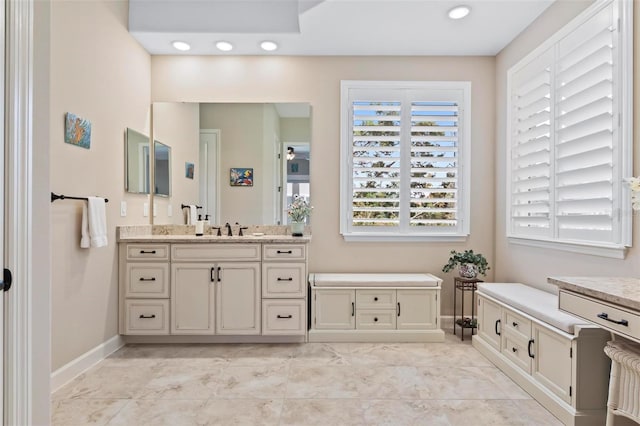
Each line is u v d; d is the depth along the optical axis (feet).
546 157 9.22
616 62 7.02
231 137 11.91
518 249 10.65
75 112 8.14
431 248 12.03
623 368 5.31
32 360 4.28
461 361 9.16
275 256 10.16
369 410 6.87
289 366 8.83
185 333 10.12
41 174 4.46
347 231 11.96
